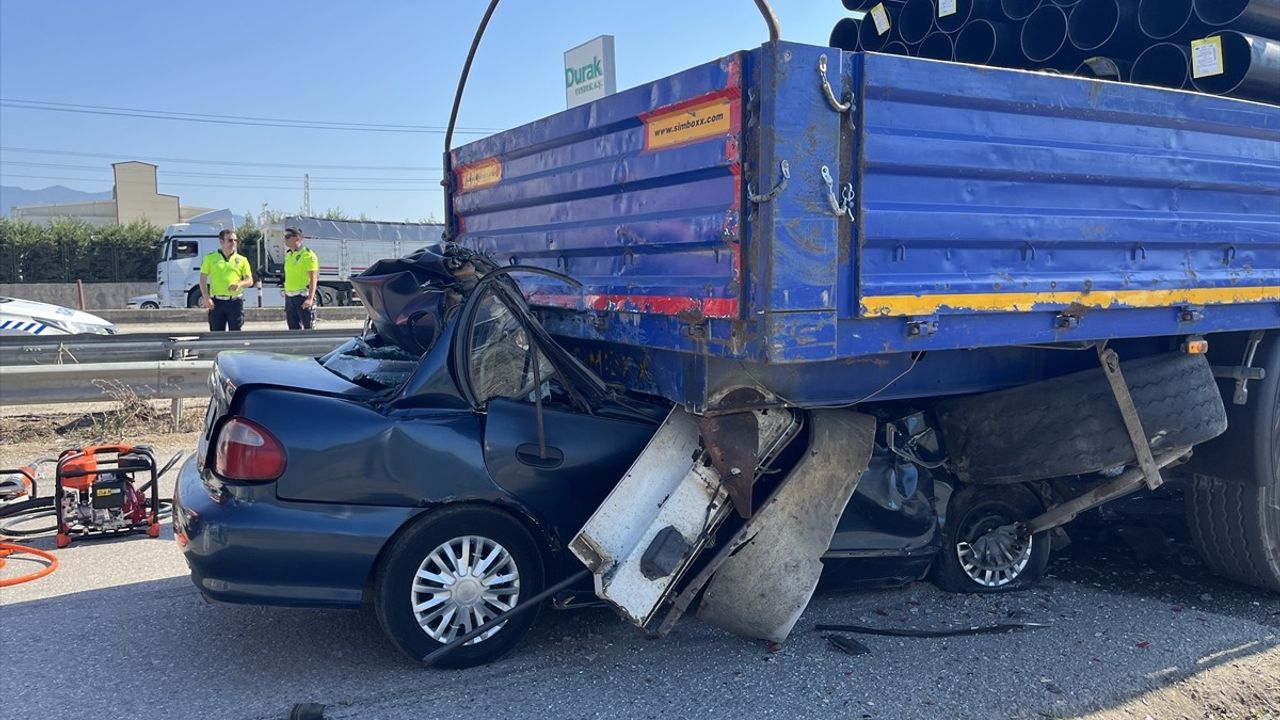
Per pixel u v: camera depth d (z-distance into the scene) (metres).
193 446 8.12
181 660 3.97
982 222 3.63
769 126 3.14
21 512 5.94
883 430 4.48
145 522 5.78
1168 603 4.82
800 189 3.20
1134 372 4.31
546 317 4.84
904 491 4.49
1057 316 3.90
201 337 10.12
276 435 3.62
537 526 3.94
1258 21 4.35
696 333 3.50
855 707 3.61
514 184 5.02
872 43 5.71
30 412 9.20
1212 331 4.43
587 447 4.00
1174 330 4.28
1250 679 3.92
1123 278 4.07
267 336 10.41
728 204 3.31
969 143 3.56
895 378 4.03
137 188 80.81
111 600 4.66
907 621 4.47
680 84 3.49
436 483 3.74
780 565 3.95
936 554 4.68
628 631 4.31
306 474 3.62
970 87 3.52
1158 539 5.84
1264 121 4.47
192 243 30.67
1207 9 4.32
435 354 3.90
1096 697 3.73
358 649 4.09
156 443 8.20
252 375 3.97
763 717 3.52
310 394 3.77
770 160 3.15
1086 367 4.54
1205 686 3.84
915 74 3.39
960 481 4.63
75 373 8.31
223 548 3.55
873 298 3.36
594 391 4.19
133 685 3.73
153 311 21.73
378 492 3.68
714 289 3.40
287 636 4.23
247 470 3.60
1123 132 4.01
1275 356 4.67
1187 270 4.32
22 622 4.38
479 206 5.52
